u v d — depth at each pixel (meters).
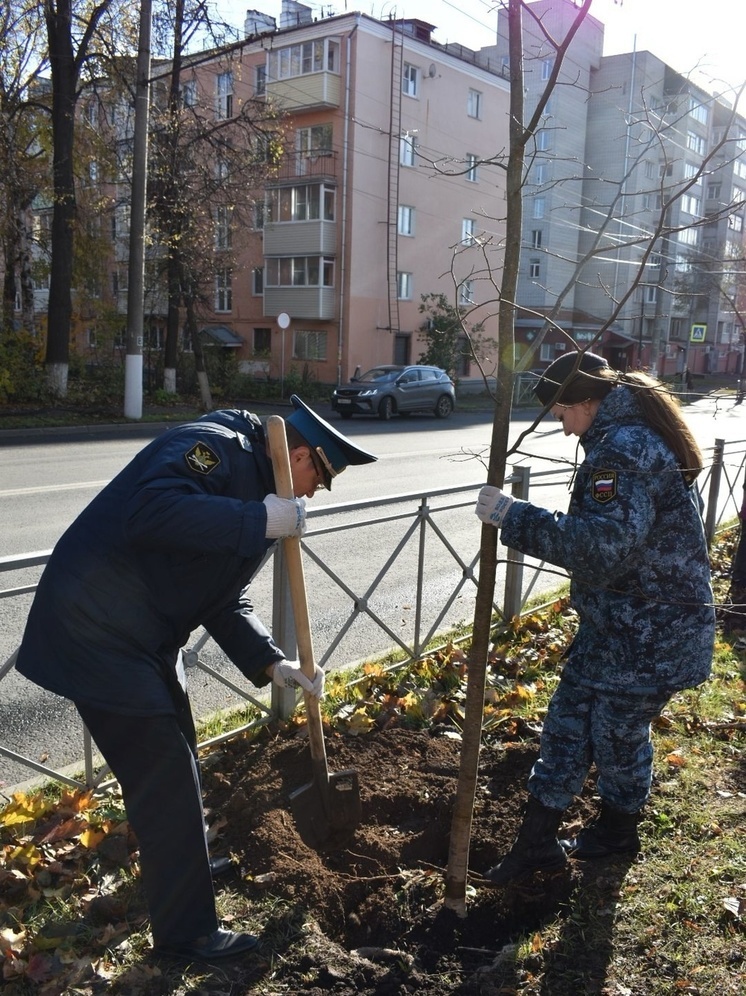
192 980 2.07
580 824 2.78
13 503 8.21
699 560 2.29
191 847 2.10
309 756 3.09
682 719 3.57
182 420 17.84
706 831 2.72
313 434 2.23
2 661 4.29
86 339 27.00
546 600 5.45
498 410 2.17
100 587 2.00
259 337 32.31
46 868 2.47
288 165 29.28
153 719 2.03
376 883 2.51
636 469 2.12
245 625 2.52
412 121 29.62
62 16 16.64
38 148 22.20
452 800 2.86
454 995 2.06
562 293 2.26
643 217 22.23
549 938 2.26
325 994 2.04
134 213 16.62
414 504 8.84
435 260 31.70
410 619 5.26
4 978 2.06
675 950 2.20
